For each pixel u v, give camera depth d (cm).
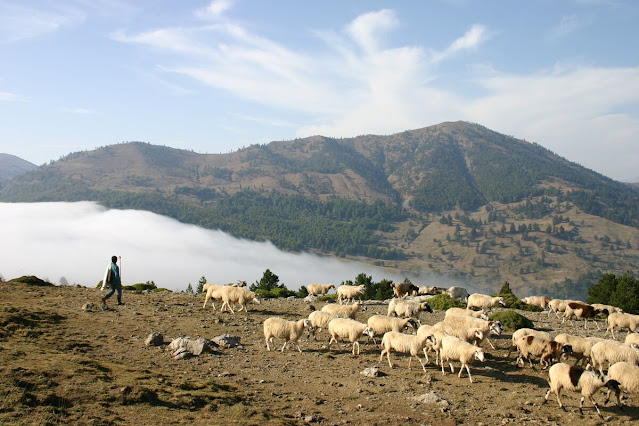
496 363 2080
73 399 1229
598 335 2733
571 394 1703
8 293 2919
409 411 1421
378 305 3625
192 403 1316
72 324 2138
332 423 1288
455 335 2048
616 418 1462
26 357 1502
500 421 1390
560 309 3341
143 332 2145
